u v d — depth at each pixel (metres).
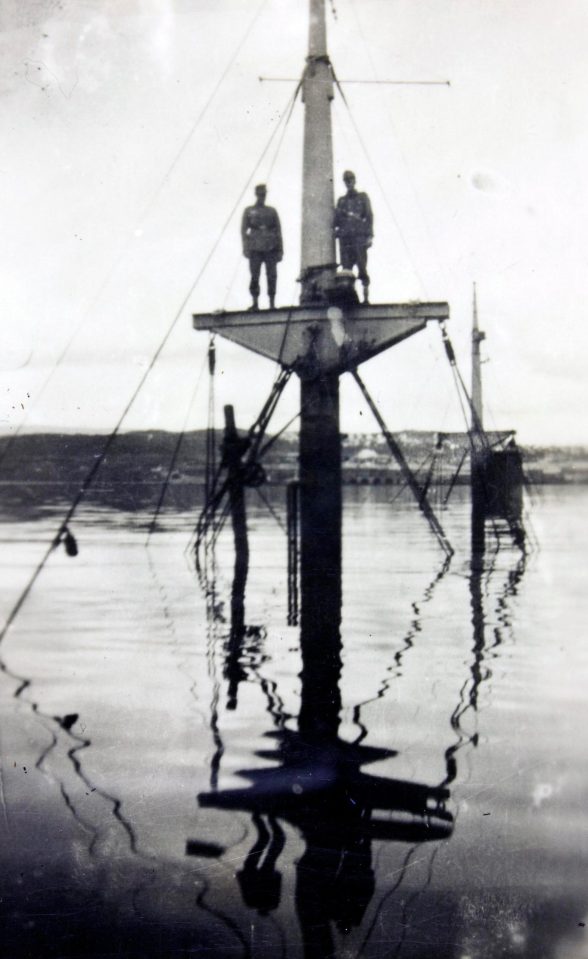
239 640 7.28
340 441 11.16
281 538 14.75
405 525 16.56
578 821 3.81
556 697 5.57
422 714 5.21
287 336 10.76
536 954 2.92
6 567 11.52
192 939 2.98
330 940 3.01
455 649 6.93
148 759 4.49
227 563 11.70
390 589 9.70
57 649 6.99
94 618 8.21
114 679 6.10
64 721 5.15
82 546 13.57
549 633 7.48
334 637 7.37
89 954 2.97
